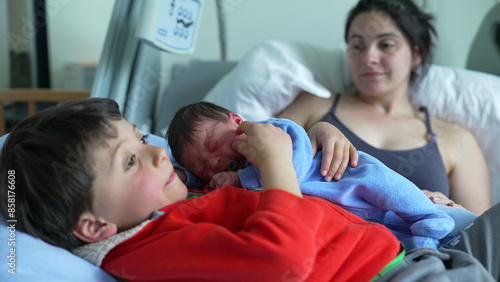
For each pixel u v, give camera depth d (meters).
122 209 0.70
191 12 1.33
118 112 0.77
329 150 0.91
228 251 0.60
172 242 0.64
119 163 0.69
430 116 1.60
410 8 1.48
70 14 1.88
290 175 0.72
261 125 0.81
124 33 1.23
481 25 1.77
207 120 0.90
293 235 0.60
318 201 0.77
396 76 1.43
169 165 0.77
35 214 0.67
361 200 0.86
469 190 1.43
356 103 1.54
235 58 2.03
